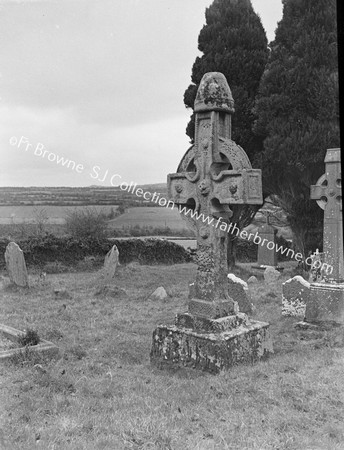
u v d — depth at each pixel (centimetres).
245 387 449
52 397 417
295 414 386
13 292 1128
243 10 1561
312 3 1343
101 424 363
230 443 335
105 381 471
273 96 1356
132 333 712
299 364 523
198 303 544
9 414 377
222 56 1527
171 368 522
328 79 1265
